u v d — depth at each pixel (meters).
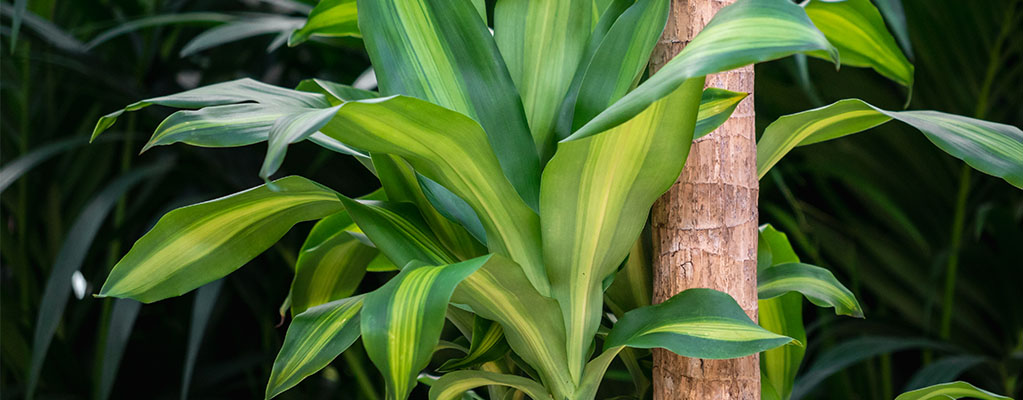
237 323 2.13
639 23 0.94
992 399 0.96
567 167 0.87
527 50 0.99
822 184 1.91
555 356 0.93
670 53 0.99
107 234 1.89
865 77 1.77
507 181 0.88
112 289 0.98
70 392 1.88
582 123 0.93
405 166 0.95
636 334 0.92
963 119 0.96
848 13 1.06
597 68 0.94
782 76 1.82
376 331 0.82
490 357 0.96
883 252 1.90
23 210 1.95
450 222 0.97
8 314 1.84
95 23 1.92
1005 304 1.83
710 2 0.99
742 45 0.81
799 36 0.80
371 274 1.94
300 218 1.01
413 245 0.94
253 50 1.98
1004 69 1.80
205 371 1.94
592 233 0.91
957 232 1.82
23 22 1.70
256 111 0.95
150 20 1.67
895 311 2.00
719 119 0.92
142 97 1.81
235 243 1.01
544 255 0.91
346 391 2.07
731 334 0.89
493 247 0.93
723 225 0.97
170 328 2.04
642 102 0.80
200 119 0.92
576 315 0.93
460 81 0.93
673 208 0.98
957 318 1.91
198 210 0.97
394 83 0.92
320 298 1.16
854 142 1.82
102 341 1.85
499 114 0.93
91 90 1.83
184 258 1.00
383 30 0.92
